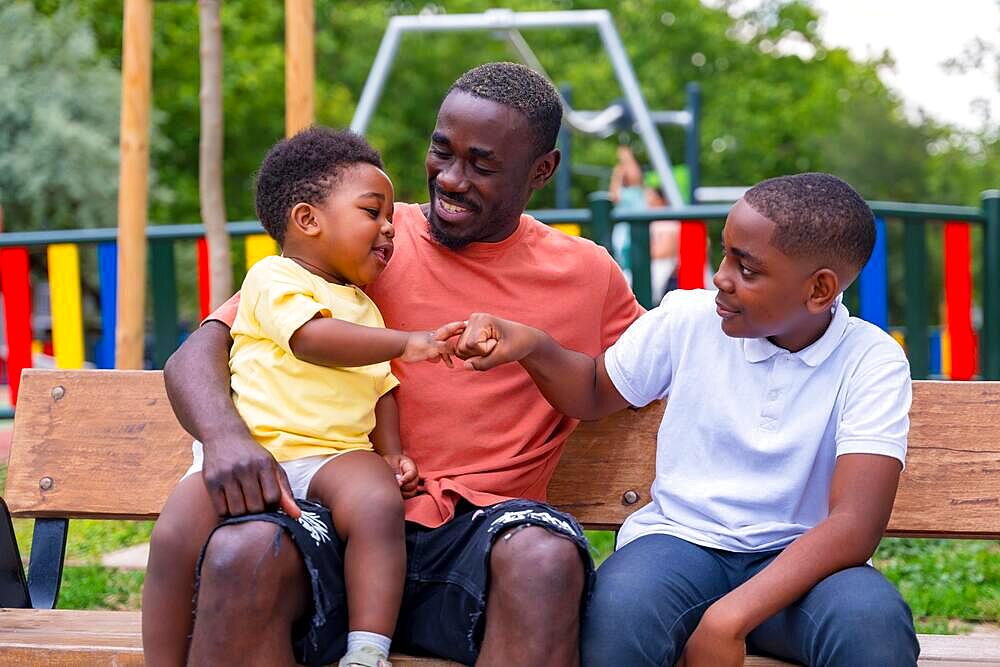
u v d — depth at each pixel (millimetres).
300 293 2430
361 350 2359
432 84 27812
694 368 2535
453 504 2424
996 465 2715
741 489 2447
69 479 2955
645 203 11680
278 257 2537
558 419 2691
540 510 2270
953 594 4082
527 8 29000
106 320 5848
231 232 5570
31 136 19234
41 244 5762
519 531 2186
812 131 34156
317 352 2379
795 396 2447
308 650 2252
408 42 27547
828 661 2156
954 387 2756
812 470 2457
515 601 2141
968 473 2721
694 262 5473
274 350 2475
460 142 2500
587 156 28469
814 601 2211
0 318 11844
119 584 4293
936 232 34219
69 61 19812
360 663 2166
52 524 2990
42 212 19234
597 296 2693
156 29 23641
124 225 4730
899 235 31000
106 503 2932
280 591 2129
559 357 2531
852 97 38344
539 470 2641
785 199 2342
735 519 2432
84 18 21359
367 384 2502
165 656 2279
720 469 2496
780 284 2348
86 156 19172
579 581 2176
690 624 2301
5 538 2793
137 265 4742
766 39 36219
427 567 2373
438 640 2346
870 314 5691
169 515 2303
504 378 2607
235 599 2090
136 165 4707
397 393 2598
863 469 2320
